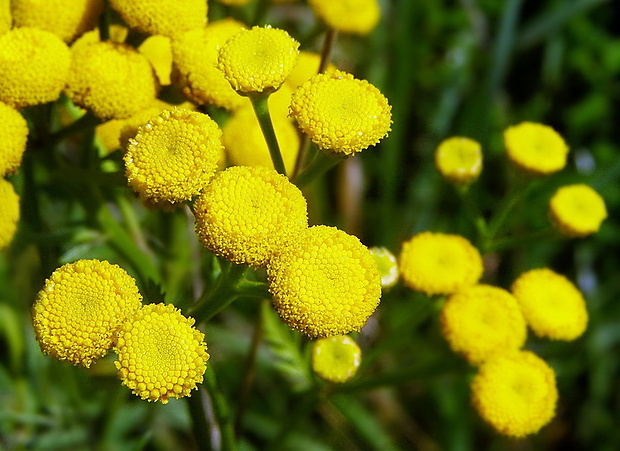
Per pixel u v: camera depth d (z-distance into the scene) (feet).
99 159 0.58
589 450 0.80
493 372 0.59
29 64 0.54
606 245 0.84
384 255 0.60
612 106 0.91
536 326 0.61
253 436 0.75
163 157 0.51
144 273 0.62
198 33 0.56
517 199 0.63
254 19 0.65
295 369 0.62
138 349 0.50
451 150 0.63
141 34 0.56
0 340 0.72
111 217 0.61
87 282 0.51
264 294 0.52
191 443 0.75
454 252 0.61
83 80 0.55
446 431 0.75
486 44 0.90
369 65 0.84
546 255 0.83
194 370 0.50
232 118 0.58
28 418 0.70
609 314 0.81
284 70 0.53
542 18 0.89
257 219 0.51
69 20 0.56
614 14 0.93
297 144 0.60
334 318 0.51
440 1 0.91
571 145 0.90
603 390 0.80
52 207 0.68
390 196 0.81
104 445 0.71
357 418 0.74
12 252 0.69
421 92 0.90
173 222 0.65
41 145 0.57
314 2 0.63
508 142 0.62
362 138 0.52
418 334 0.74
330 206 0.82
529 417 0.58
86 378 0.71
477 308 0.59
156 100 0.57
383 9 0.85
